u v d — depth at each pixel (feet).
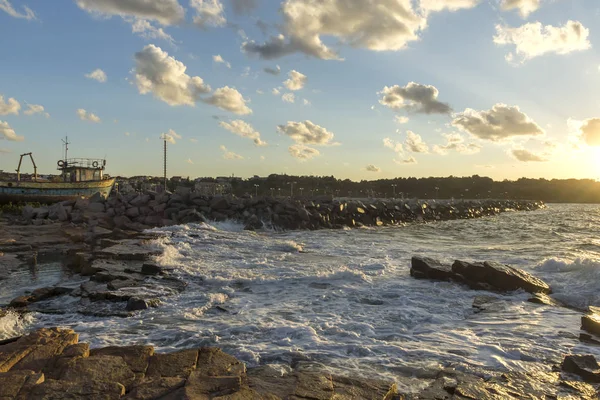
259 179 654.53
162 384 16.78
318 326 29.53
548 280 44.91
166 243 66.80
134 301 34.32
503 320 31.71
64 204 110.22
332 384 18.04
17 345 20.54
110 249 56.18
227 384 17.06
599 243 89.30
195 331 28.12
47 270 52.85
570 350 24.75
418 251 71.87
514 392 18.49
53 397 15.24
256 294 39.99
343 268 51.55
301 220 121.70
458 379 19.93
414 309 34.68
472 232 126.52
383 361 22.84
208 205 114.42
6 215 116.88
